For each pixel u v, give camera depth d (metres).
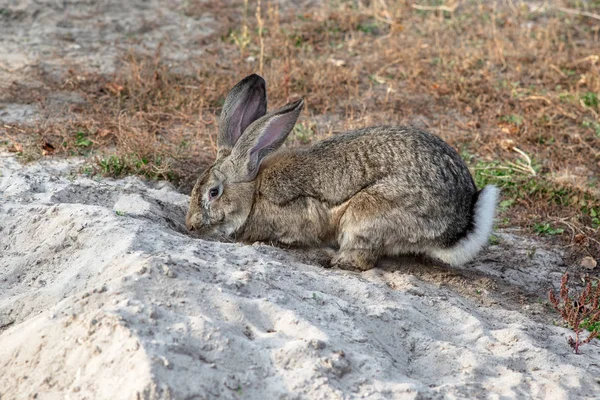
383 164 11.28
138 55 19.44
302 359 8.13
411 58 19.45
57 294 9.53
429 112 17.47
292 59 19.34
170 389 7.30
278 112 11.48
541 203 14.20
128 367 7.54
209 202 11.82
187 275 9.17
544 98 17.77
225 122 12.39
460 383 8.59
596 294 10.81
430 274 11.77
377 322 9.51
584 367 9.60
